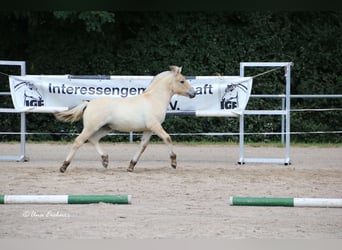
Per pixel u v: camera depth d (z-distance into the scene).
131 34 24.28
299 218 10.37
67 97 16.47
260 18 23.81
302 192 12.60
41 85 16.45
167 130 23.39
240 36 23.84
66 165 14.48
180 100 16.41
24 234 9.14
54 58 23.95
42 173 14.44
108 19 22.55
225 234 9.23
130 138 22.59
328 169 15.80
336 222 10.11
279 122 23.75
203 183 13.41
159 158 17.98
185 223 9.88
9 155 18.25
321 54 24.05
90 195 11.48
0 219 10.09
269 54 23.88
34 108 16.50
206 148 21.06
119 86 16.41
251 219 10.24
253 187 13.05
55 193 12.21
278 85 23.67
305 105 24.22
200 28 23.84
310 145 22.67
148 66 23.91
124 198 11.20
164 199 11.76
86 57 23.97
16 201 10.98
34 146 21.19
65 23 23.78
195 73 23.72
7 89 23.81
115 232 9.27
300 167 16.22
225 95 16.44
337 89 24.05
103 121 14.34
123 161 17.20
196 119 23.47
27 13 23.12
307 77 24.16
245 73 23.86
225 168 15.79
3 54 24.25
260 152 19.91
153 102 14.53
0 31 24.28
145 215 10.41
